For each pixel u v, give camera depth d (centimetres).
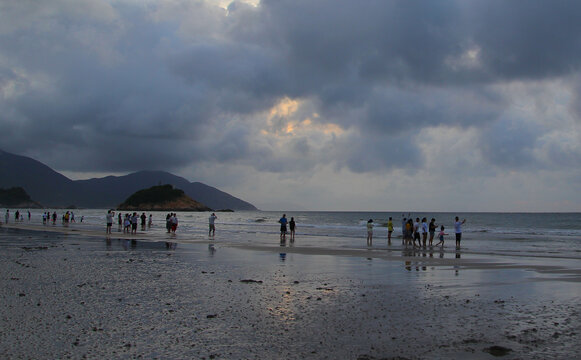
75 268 1455
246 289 1089
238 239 3194
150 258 1823
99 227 5016
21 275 1280
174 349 609
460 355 593
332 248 2448
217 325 739
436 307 898
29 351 593
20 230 4181
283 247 2478
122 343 634
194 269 1480
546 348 625
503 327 740
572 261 1848
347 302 943
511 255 2130
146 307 873
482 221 10456
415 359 576
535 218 13012
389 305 915
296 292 1058
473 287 1160
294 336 679
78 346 617
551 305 924
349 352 603
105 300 936
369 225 2809
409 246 2705
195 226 6228
